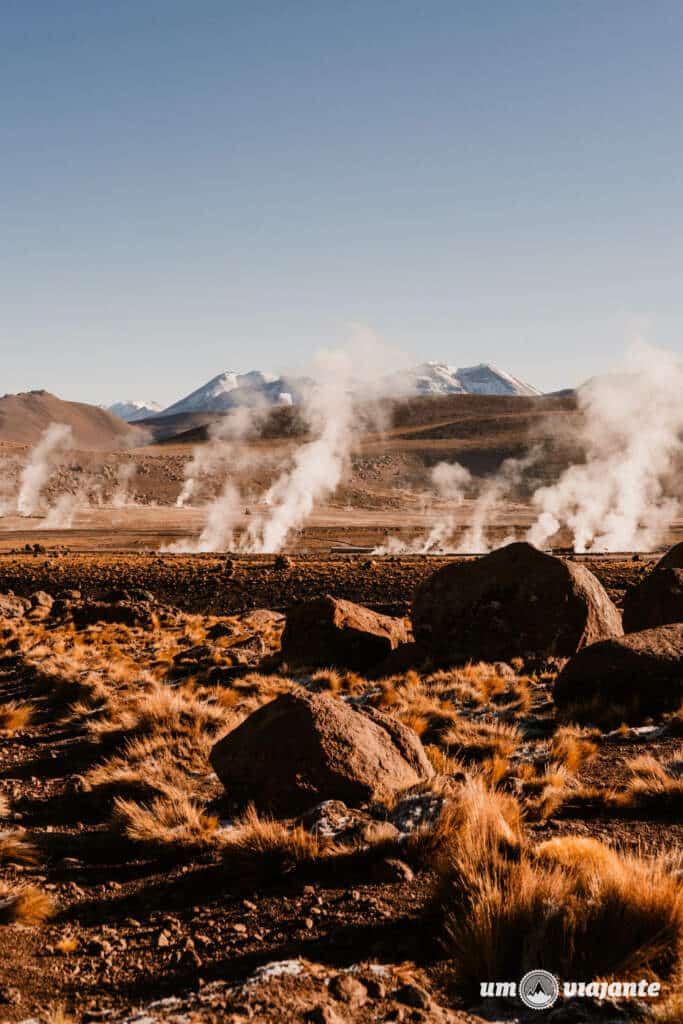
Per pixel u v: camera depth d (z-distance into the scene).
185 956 5.59
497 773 9.99
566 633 19.20
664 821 8.33
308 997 4.70
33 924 6.41
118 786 10.41
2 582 70.31
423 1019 4.42
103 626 34.25
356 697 16.50
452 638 19.78
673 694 14.04
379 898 6.34
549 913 5.04
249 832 7.47
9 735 14.68
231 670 20.39
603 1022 4.30
